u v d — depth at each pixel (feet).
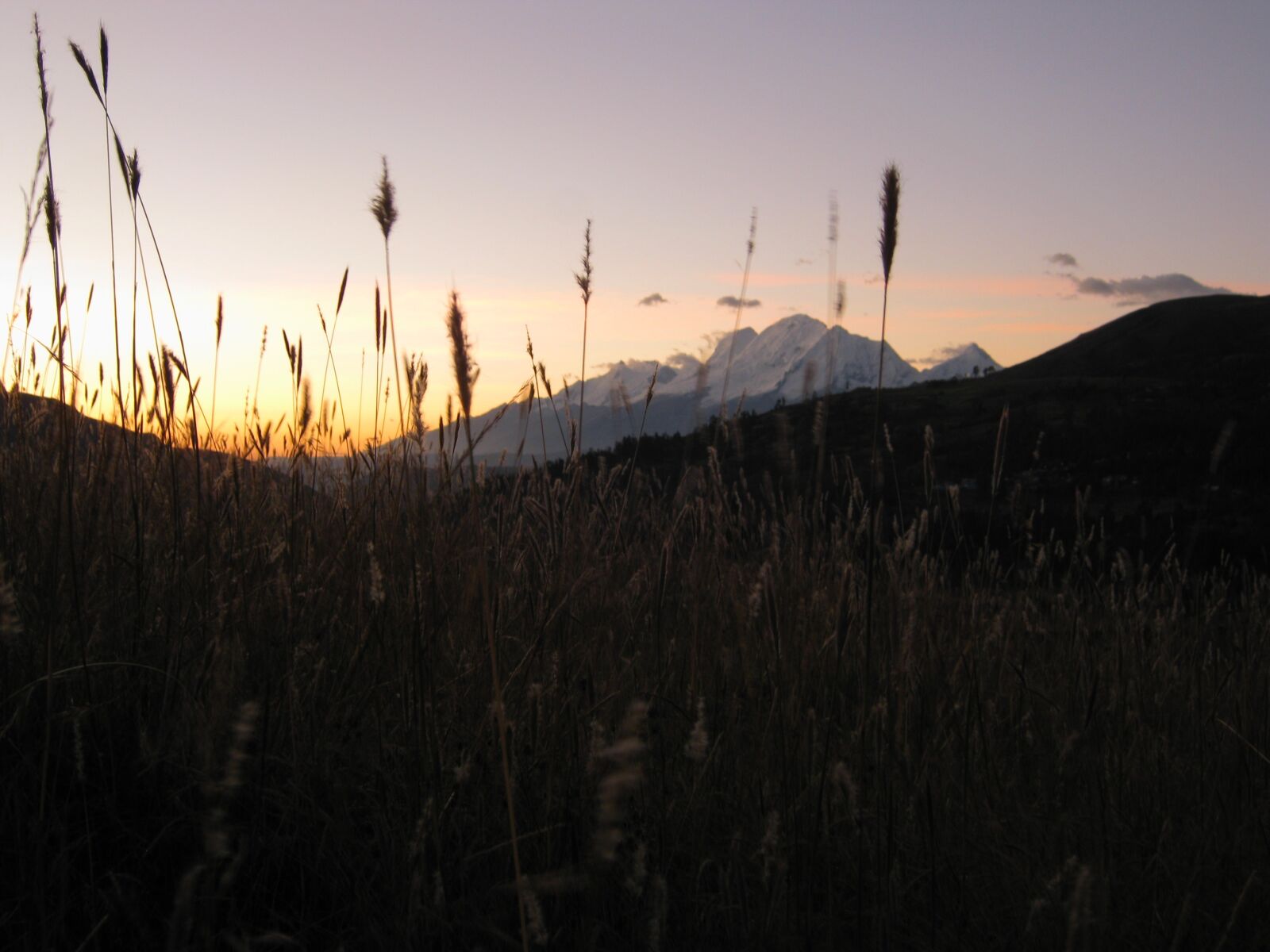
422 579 8.91
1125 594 12.67
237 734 5.49
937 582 11.48
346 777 7.47
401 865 6.59
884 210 7.27
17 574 7.86
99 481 9.36
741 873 6.77
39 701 7.07
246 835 6.48
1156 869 7.65
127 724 7.39
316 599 9.25
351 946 6.14
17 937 5.58
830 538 11.03
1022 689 10.11
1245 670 10.73
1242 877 7.70
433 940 6.02
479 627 9.32
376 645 8.88
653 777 8.13
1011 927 6.99
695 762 8.18
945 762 8.65
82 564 8.15
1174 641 11.93
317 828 6.88
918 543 10.73
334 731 7.84
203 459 11.32
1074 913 5.64
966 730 8.82
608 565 11.19
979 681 9.71
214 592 8.70
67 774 6.93
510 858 6.73
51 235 9.29
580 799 6.91
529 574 10.11
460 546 10.02
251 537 9.82
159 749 6.74
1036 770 9.11
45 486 9.10
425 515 9.82
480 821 7.10
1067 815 7.88
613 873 6.75
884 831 7.91
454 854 6.86
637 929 6.28
